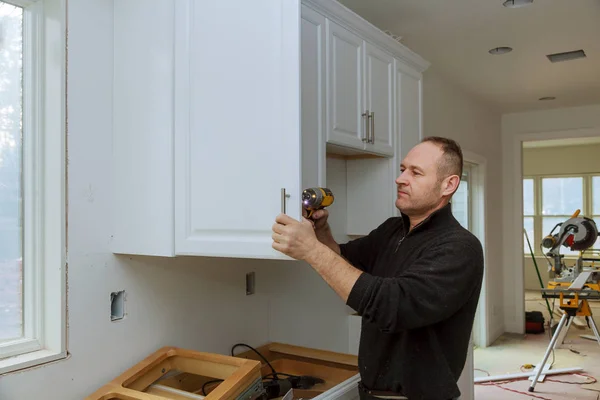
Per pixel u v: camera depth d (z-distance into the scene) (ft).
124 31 5.99
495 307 18.48
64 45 5.55
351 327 9.91
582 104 17.58
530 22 10.16
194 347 6.89
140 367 5.97
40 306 5.55
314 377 7.25
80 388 5.58
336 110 6.87
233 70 5.23
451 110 14.71
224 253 5.24
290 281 8.57
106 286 5.88
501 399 12.21
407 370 5.05
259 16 5.09
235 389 5.38
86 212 5.72
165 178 5.61
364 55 7.59
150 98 5.75
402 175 5.55
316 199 5.11
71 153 5.59
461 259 4.66
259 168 5.05
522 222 19.20
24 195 5.56
